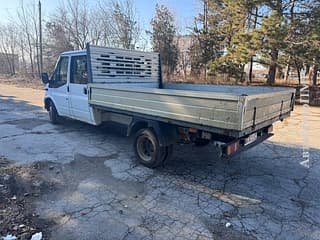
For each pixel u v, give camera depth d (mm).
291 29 12391
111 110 4965
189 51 21406
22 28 29500
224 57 14375
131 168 4441
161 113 3943
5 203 3225
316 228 2871
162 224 2885
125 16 22469
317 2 12688
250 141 3826
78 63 6031
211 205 3312
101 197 3441
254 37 12180
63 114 6957
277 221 2990
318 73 18812
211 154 5230
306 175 4297
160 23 21969
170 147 4391
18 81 25672
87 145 5672
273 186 3879
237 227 2861
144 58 6750
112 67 5969
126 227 2812
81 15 24422
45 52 26391
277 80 18703
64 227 2781
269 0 12688
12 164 4484
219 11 17281
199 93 3369
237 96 3006
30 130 6914
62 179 3953
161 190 3684
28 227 2758
